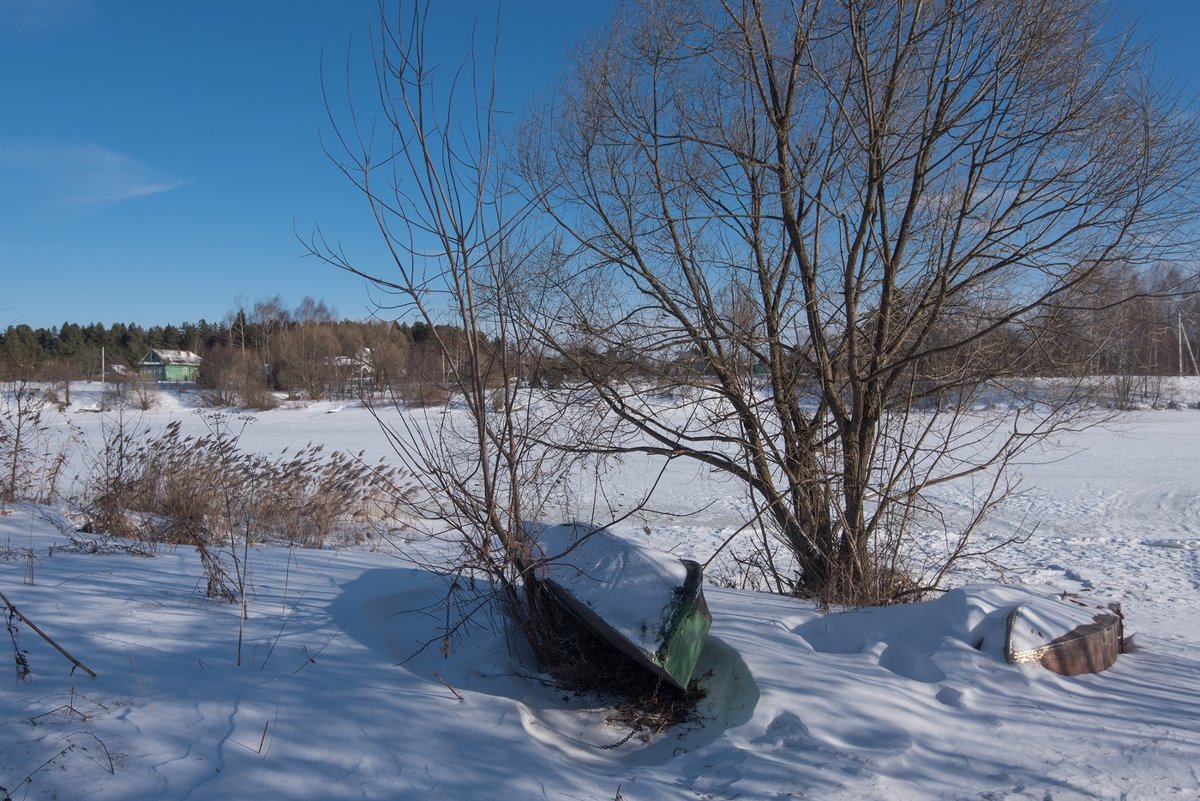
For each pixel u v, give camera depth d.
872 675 5.11
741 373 8.41
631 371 8.05
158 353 86.56
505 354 5.61
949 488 19.92
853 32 7.35
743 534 14.59
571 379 7.98
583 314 7.90
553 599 5.34
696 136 8.37
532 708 4.77
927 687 5.04
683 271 8.20
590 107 8.13
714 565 11.80
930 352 7.24
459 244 5.45
